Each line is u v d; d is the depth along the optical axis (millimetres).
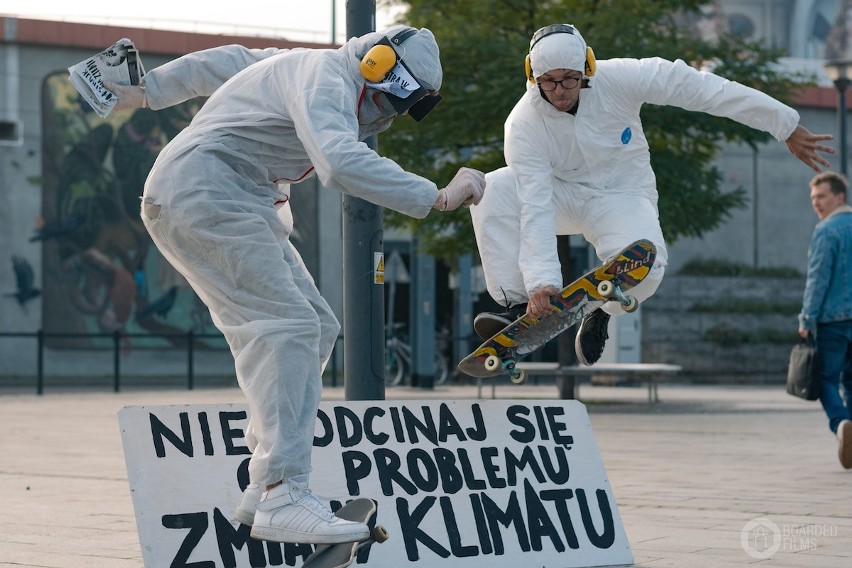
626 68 5336
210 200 4031
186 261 4148
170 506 4414
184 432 4531
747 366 28375
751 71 16375
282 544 4547
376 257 6977
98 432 12391
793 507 6695
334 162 3895
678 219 16297
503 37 16109
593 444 5281
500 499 4953
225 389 23625
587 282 5180
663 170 15938
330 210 28812
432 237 17078
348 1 6922
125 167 27703
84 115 27453
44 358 27094
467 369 5652
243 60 4527
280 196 4301
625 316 25156
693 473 8469
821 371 8914
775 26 50531
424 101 4262
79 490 7539
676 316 28156
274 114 4117
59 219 27219
